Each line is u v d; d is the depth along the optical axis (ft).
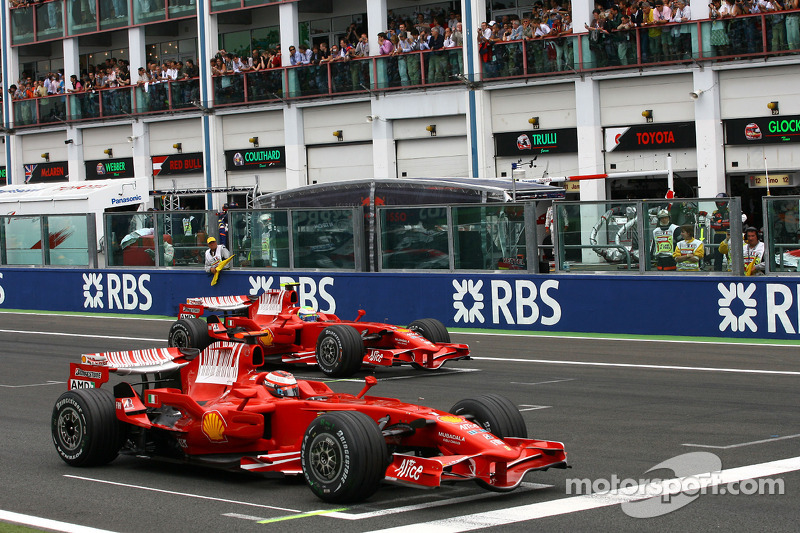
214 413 26.40
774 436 30.04
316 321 46.57
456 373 45.06
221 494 24.93
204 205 119.65
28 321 72.28
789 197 51.85
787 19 81.10
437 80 99.19
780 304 51.31
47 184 101.60
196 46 125.59
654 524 21.27
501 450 22.67
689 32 85.40
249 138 113.29
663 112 88.48
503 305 60.03
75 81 126.52
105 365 29.01
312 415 25.08
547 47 92.38
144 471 27.81
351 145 106.73
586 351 50.49
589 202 58.03
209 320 29.53
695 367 44.42
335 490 22.91
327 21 115.65
